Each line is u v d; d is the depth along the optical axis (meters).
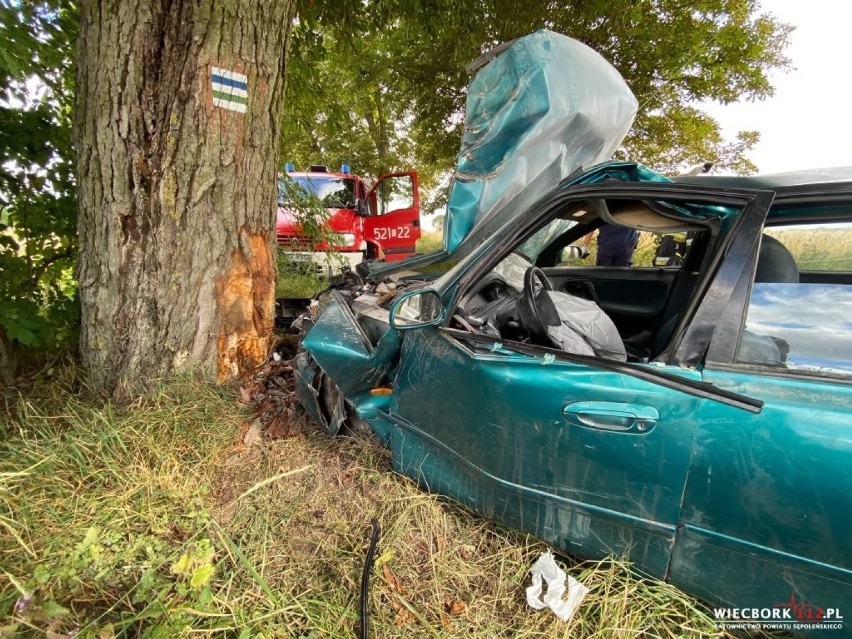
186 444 1.93
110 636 1.05
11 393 2.23
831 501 0.93
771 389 1.04
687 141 6.77
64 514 1.54
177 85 2.03
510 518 1.44
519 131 1.88
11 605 1.12
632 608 1.25
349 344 1.80
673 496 1.11
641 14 5.34
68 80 2.45
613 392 1.16
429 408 1.58
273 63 2.30
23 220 2.36
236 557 1.41
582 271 2.62
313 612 1.29
